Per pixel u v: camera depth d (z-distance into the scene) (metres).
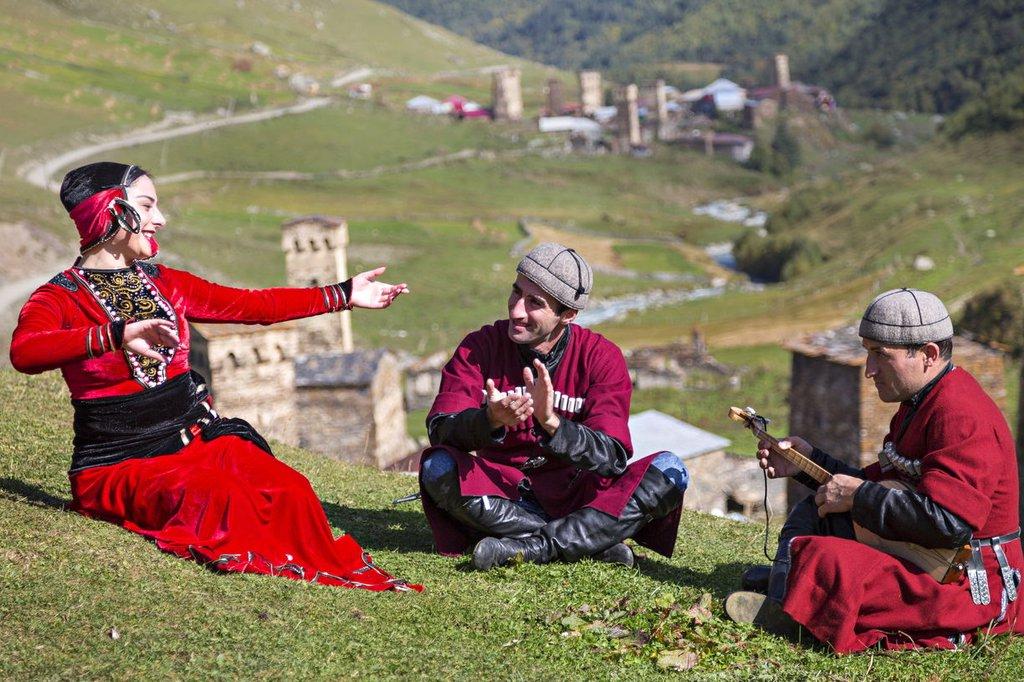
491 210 155.62
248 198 144.38
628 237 145.25
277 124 184.88
